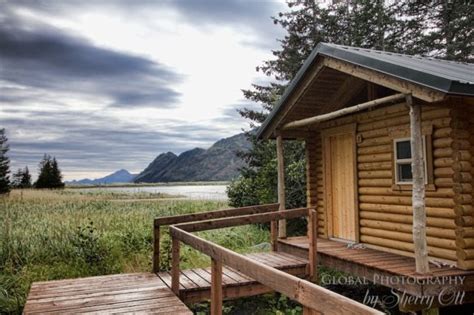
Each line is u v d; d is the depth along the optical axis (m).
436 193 5.78
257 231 11.99
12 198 21.20
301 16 18.14
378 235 7.10
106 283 5.90
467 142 5.39
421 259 5.03
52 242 8.70
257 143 15.77
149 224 11.62
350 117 7.84
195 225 5.82
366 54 5.92
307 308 2.25
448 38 16.80
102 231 10.16
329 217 8.58
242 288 5.57
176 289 5.37
